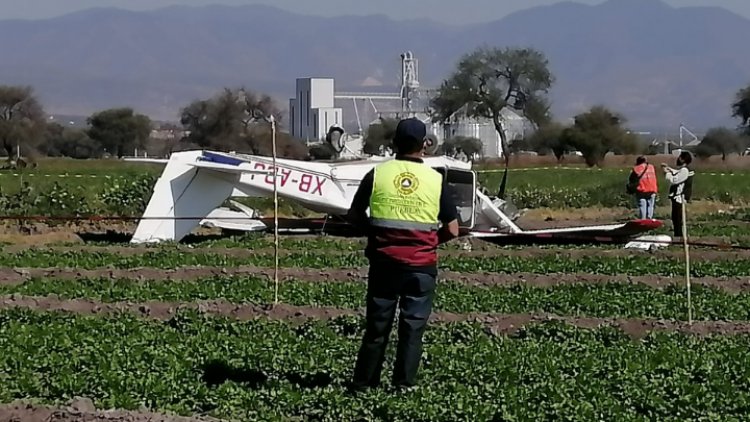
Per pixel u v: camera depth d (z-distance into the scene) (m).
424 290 13.10
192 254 27.53
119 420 11.99
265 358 14.70
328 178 32.03
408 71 127.88
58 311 18.89
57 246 30.03
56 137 129.25
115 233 35.06
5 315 18.34
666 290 22.02
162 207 30.95
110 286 21.73
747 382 13.83
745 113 132.88
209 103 102.44
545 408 12.37
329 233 33.38
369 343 13.14
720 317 19.05
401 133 13.15
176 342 15.97
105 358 14.65
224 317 18.19
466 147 111.50
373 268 13.08
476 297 20.62
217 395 12.98
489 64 112.38
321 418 12.38
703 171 90.50
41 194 39.19
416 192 12.97
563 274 24.42
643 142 121.12
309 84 145.75
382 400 12.63
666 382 13.61
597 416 12.10
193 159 31.14
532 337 17.09
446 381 13.62
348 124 145.88
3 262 25.84
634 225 31.08
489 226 32.53
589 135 106.50
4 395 13.02
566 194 51.81
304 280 23.38
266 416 12.38
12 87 115.12
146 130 133.00
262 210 42.34
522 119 119.75
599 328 17.61
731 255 29.06
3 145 112.75
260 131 99.31
